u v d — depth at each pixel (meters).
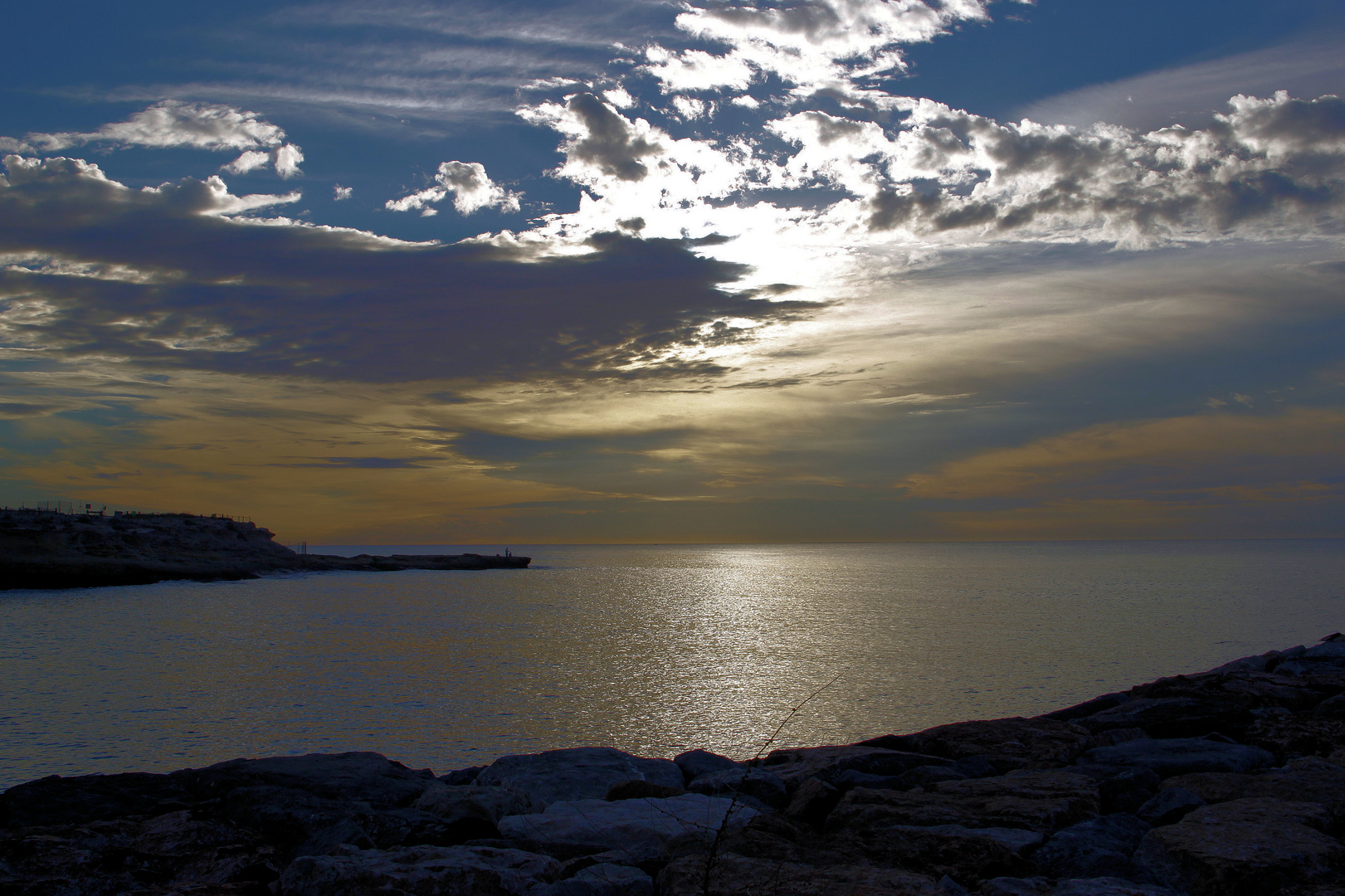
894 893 4.92
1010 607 75.44
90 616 68.81
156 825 6.72
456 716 29.34
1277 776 7.70
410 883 5.18
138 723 27.98
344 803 7.60
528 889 5.39
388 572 158.75
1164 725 10.30
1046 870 5.96
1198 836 6.01
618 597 95.38
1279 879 5.43
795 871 5.32
